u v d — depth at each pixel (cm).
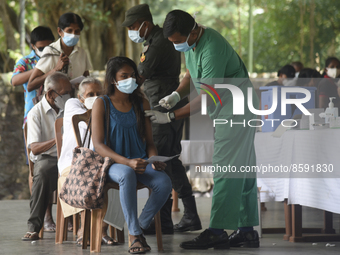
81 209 682
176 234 830
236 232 718
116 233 808
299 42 3328
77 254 646
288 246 719
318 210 1145
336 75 1213
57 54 903
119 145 671
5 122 1645
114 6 1952
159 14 4250
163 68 824
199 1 4388
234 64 689
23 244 720
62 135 739
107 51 1956
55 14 1886
